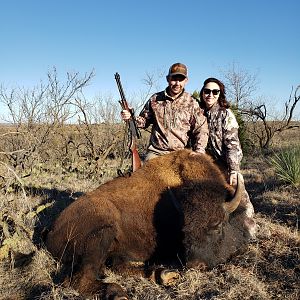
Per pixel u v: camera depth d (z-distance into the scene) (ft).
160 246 8.16
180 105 9.59
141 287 7.11
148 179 8.50
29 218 9.48
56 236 7.72
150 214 8.15
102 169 16.63
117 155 22.81
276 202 12.41
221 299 6.39
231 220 7.69
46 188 13.20
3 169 12.97
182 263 7.68
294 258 7.81
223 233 7.30
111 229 7.66
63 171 16.26
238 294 6.56
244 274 7.17
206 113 9.65
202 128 9.50
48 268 7.59
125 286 7.26
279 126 36.55
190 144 9.87
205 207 7.16
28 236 8.53
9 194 11.09
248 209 9.00
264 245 8.50
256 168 19.72
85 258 7.34
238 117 25.21
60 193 13.03
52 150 18.56
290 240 8.70
